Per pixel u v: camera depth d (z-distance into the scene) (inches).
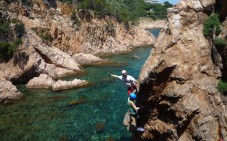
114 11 2568.9
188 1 503.8
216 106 455.2
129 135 714.8
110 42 2258.9
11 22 1419.8
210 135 444.8
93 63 1631.4
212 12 494.0
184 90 472.1
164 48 491.8
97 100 1011.9
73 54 1891.0
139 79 515.2
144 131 537.6
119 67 1560.0
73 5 2222.0
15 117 878.4
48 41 1752.0
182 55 482.3
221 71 468.1
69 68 1440.7
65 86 1165.7
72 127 788.0
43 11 1894.7
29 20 1752.0
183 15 498.6
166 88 490.3
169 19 507.2
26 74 1305.4
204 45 485.4
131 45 2493.8
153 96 506.9
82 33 2068.2
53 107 957.8
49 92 1132.5
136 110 514.0
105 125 788.0
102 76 1360.7
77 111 911.7
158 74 489.7
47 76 1254.3
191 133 466.3
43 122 831.7
